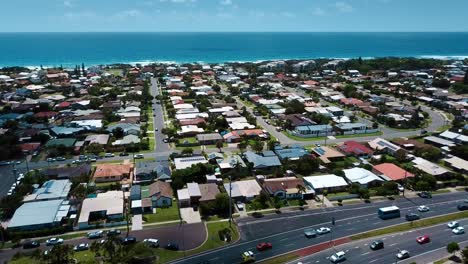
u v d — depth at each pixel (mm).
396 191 89312
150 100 186750
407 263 61406
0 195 86188
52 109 165000
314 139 131375
